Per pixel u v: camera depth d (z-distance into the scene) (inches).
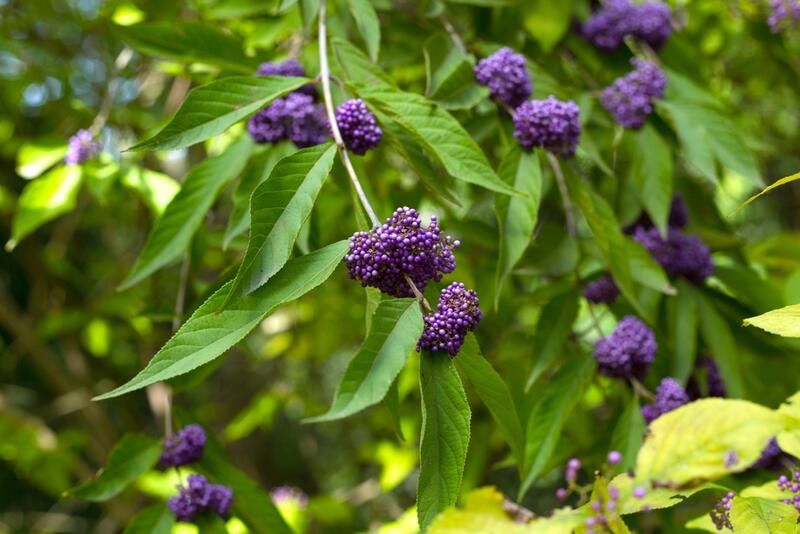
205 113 57.6
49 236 236.5
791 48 132.6
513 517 36.9
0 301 174.6
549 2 90.3
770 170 194.4
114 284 177.6
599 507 36.9
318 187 50.3
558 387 75.6
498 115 76.9
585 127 89.7
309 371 213.6
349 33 91.4
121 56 109.3
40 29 154.2
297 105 71.4
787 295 87.2
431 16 86.9
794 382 83.9
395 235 46.8
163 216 74.5
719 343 80.2
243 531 90.3
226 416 203.2
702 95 87.7
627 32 94.0
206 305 46.0
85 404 179.5
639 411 73.2
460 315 45.9
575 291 80.6
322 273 46.6
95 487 73.0
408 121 59.4
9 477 271.0
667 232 84.8
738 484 65.5
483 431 109.0
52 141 101.7
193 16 121.5
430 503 44.1
